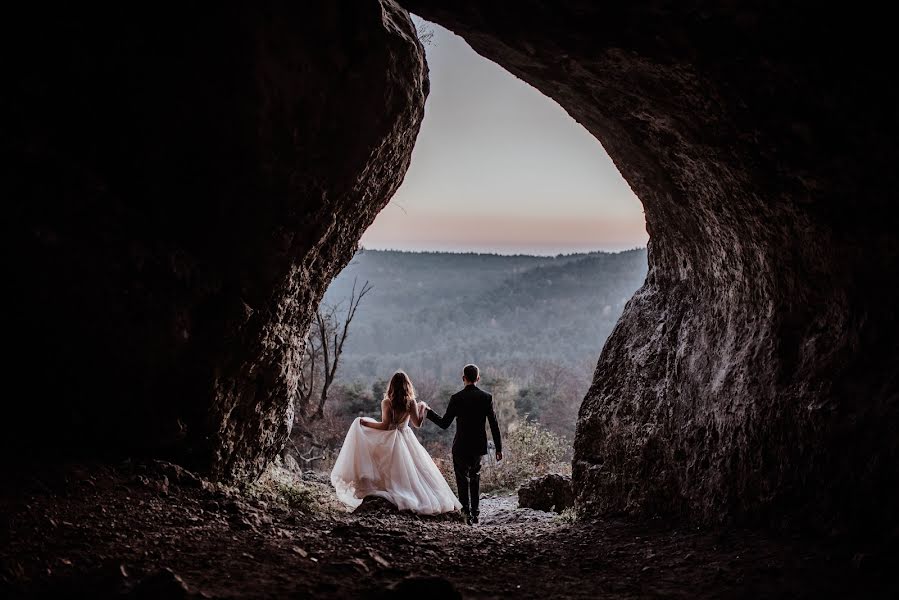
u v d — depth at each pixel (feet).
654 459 22.39
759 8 13.26
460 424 30.17
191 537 13.33
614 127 21.33
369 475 27.81
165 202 17.16
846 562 12.78
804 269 16.39
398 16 20.24
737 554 14.84
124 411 17.20
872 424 13.88
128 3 15.24
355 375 214.48
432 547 16.33
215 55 16.05
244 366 19.72
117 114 16.10
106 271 16.05
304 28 16.72
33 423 16.42
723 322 20.53
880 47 12.23
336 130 18.53
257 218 18.16
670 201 22.36
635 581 13.76
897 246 13.83
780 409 16.35
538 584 13.42
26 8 14.61
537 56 18.70
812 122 14.23
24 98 15.08
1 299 15.34
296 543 14.32
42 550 11.18
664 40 15.39
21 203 15.08
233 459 21.02
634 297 28.25
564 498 35.32
